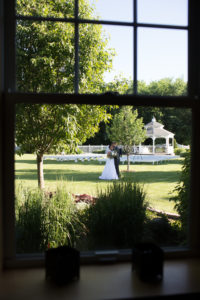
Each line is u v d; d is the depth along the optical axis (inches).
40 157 200.4
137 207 121.8
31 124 180.2
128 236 111.9
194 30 59.3
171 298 44.2
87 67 155.5
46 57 147.4
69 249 51.4
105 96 55.3
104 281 48.3
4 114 51.3
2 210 50.8
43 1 142.0
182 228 123.4
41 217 118.7
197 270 52.5
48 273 48.5
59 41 146.9
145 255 48.8
